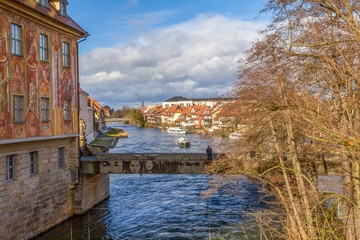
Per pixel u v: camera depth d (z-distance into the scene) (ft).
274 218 70.18
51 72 68.80
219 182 57.98
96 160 78.84
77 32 77.82
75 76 78.69
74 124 77.15
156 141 253.65
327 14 34.06
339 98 31.91
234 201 87.71
